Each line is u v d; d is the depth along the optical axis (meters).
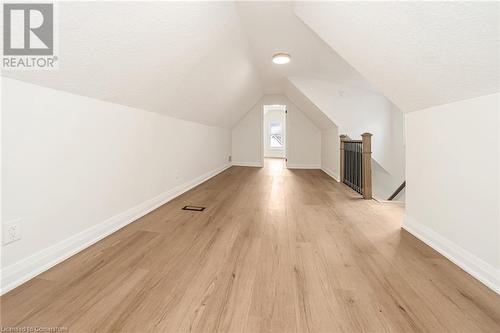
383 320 1.06
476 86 1.29
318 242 1.87
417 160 1.95
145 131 2.56
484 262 1.32
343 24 1.85
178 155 3.44
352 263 1.55
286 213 2.62
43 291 1.24
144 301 1.17
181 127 3.53
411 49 1.43
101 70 1.65
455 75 1.32
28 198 1.33
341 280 1.36
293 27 2.83
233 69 3.68
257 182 4.52
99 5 1.29
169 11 1.74
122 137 2.17
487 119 1.28
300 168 6.73
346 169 4.36
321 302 1.18
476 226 1.37
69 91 1.58
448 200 1.59
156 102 2.62
